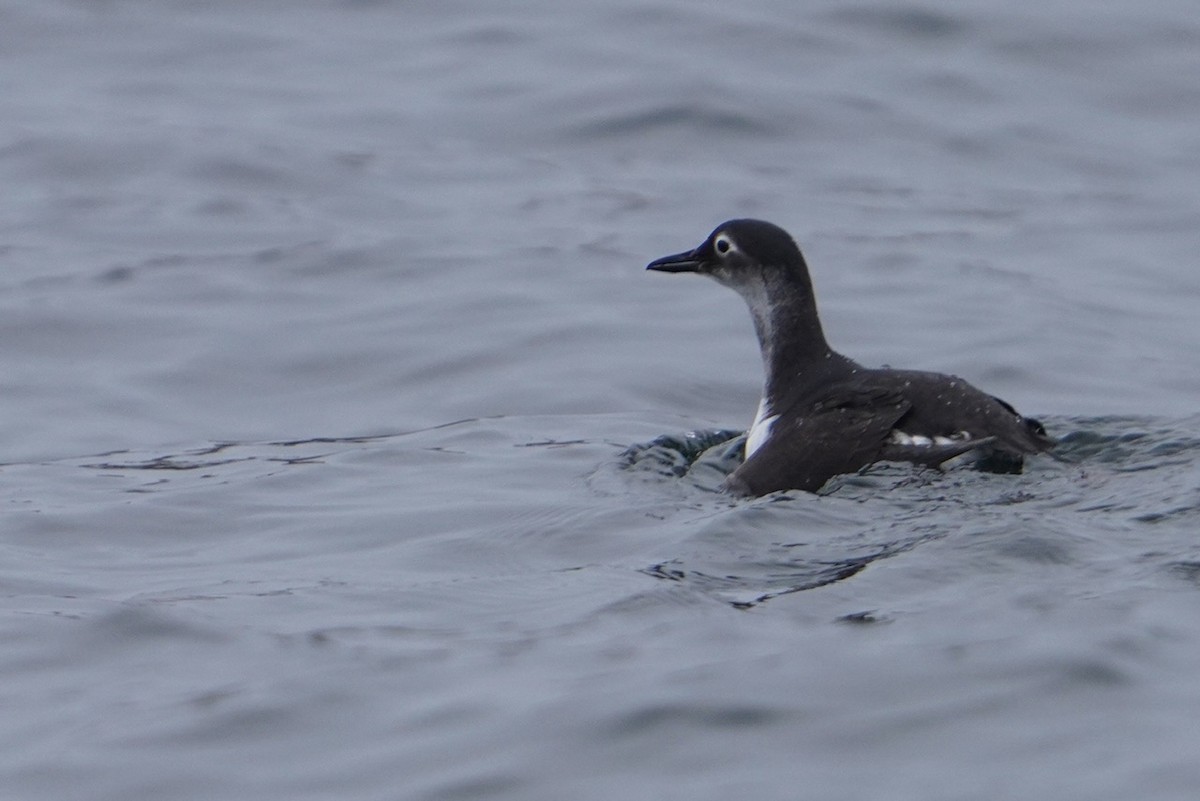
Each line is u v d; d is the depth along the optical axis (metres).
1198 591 9.80
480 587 11.12
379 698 9.08
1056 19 28.38
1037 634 9.21
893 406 12.73
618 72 27.06
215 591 11.25
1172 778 7.66
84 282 20.09
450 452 14.97
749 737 8.31
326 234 21.80
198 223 22.31
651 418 16.12
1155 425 13.70
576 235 21.78
